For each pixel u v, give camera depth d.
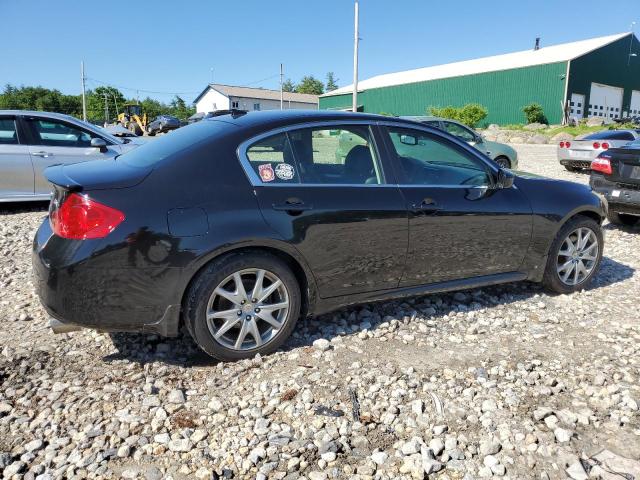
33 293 4.60
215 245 3.13
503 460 2.54
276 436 2.66
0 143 7.84
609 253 6.34
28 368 3.27
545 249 4.51
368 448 2.60
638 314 4.33
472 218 4.04
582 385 3.18
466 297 4.63
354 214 3.56
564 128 34.81
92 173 3.19
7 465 2.44
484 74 43.75
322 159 3.62
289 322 3.48
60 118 8.31
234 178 3.28
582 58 39.50
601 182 7.24
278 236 3.31
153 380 3.17
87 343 3.63
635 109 47.19
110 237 2.95
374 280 3.76
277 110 3.84
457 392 3.09
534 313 4.31
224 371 3.27
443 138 4.12
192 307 3.18
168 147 3.46
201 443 2.61
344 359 3.45
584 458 2.56
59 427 2.71
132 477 2.38
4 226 7.14
